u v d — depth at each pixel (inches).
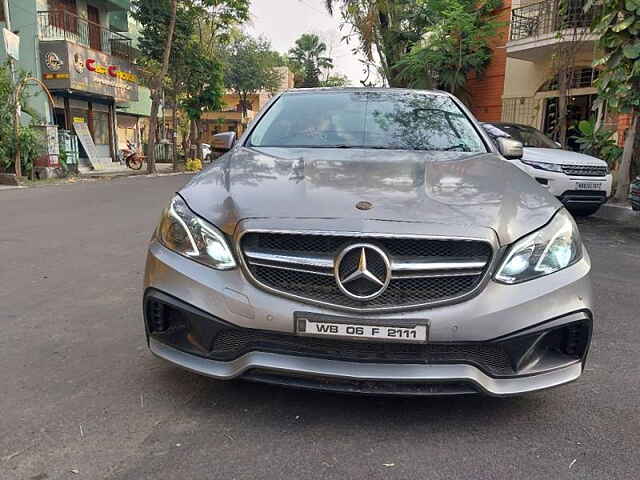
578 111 581.0
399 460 85.1
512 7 641.6
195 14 848.3
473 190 100.6
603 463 85.2
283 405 101.3
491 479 80.9
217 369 92.6
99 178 666.8
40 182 574.9
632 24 316.5
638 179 303.4
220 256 92.1
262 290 89.4
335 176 106.4
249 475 81.1
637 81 331.0
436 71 677.9
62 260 214.8
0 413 97.9
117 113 1011.9
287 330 88.2
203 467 82.9
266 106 156.9
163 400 103.1
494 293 87.6
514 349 88.7
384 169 112.1
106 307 157.9
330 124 145.0
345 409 100.0
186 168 942.4
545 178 324.5
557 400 105.0
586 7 351.9
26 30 708.0
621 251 249.1
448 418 97.6
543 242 92.0
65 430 92.7
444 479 80.7
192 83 913.5
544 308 88.7
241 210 93.5
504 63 661.3
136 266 206.2
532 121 628.1
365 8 719.7
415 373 87.1
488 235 88.0
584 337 92.7
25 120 697.0
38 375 113.4
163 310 98.2
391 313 86.6
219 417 97.2
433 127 144.1
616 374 117.6
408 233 86.7
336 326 86.7
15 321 145.7
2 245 241.3
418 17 733.3
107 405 101.2
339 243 88.1
